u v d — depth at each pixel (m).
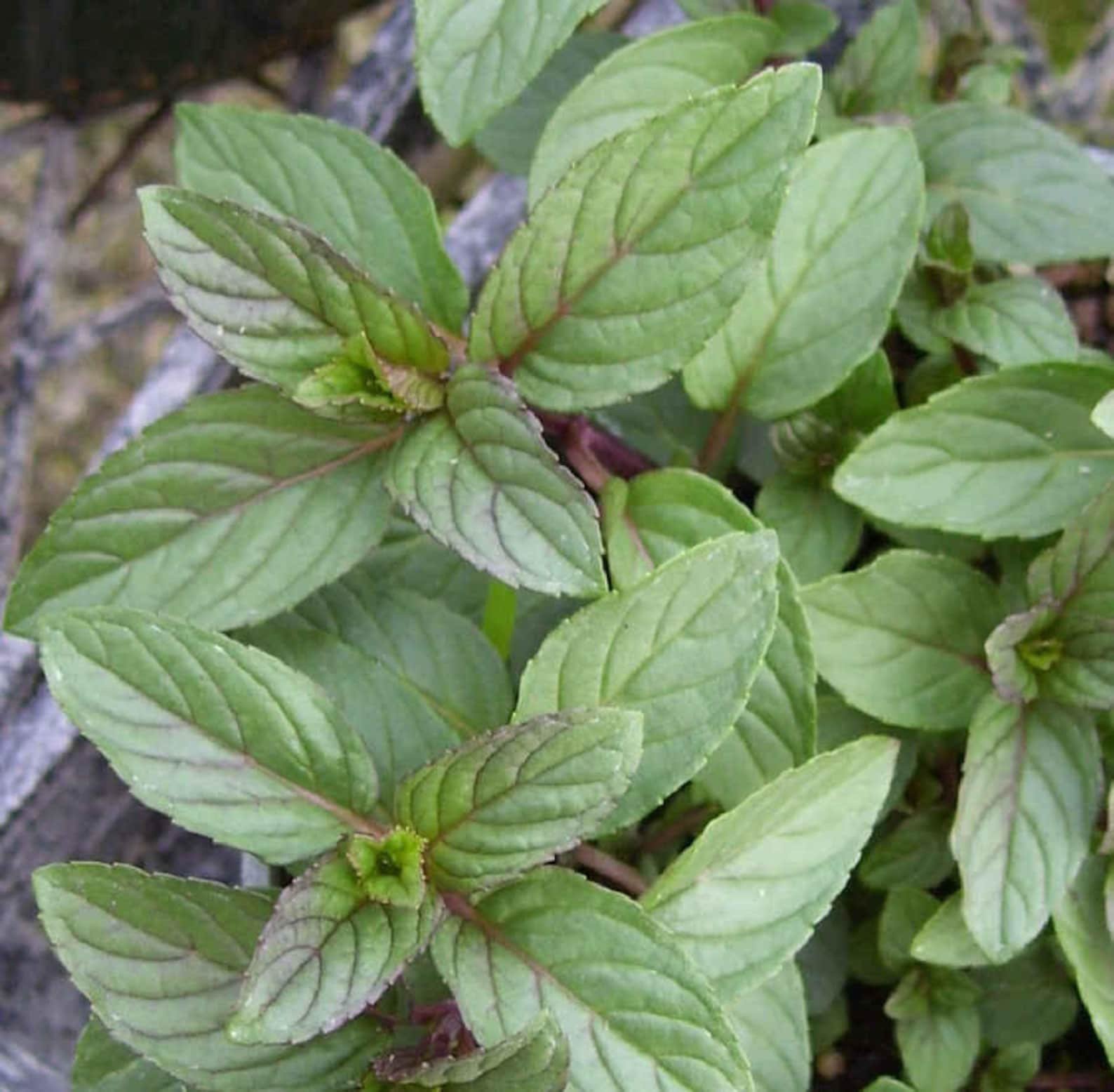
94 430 0.66
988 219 0.44
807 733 0.38
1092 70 0.52
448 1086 0.34
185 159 0.39
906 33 0.44
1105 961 0.40
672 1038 0.34
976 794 0.39
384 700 0.38
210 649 0.35
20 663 0.48
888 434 0.40
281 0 0.51
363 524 0.38
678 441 0.43
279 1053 0.36
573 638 0.36
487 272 0.46
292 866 0.40
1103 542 0.39
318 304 0.36
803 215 0.41
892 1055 0.44
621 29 0.49
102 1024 0.38
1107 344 0.48
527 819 0.35
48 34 0.50
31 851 0.47
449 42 0.37
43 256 0.59
